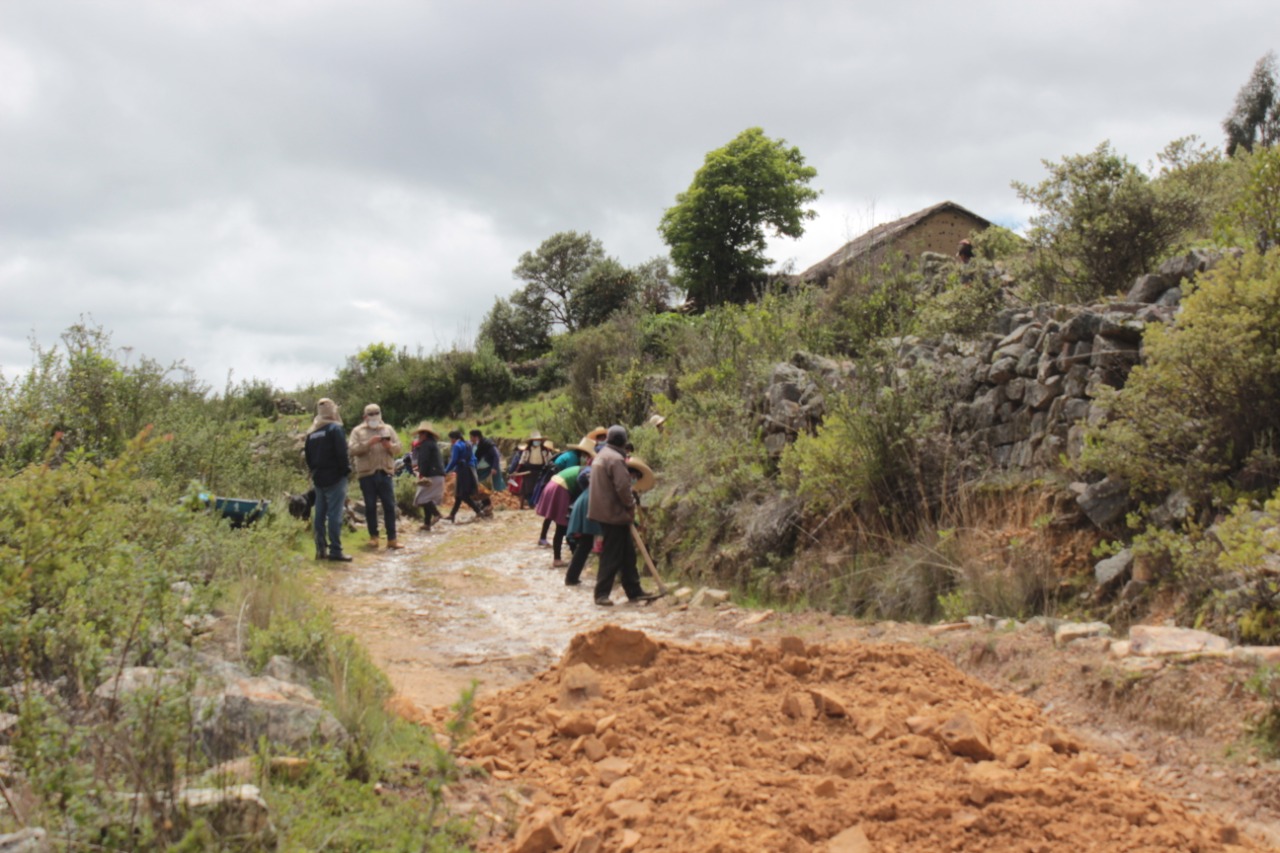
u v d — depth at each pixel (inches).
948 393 366.9
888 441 346.6
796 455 380.5
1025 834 123.6
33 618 133.5
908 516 338.0
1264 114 1470.2
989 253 637.3
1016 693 206.5
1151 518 256.8
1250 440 247.9
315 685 183.8
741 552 386.0
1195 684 180.4
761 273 1718.8
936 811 129.6
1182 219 417.7
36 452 386.6
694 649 205.8
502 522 639.8
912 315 526.0
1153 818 129.0
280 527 349.7
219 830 111.7
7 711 139.1
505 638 296.7
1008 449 330.3
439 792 125.0
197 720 142.1
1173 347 251.1
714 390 566.6
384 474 499.2
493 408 1412.4
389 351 1679.4
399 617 323.3
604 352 1054.4
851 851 118.5
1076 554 273.6
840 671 197.6
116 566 153.3
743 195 1651.1
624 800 135.4
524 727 173.9
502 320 2085.4
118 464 144.1
